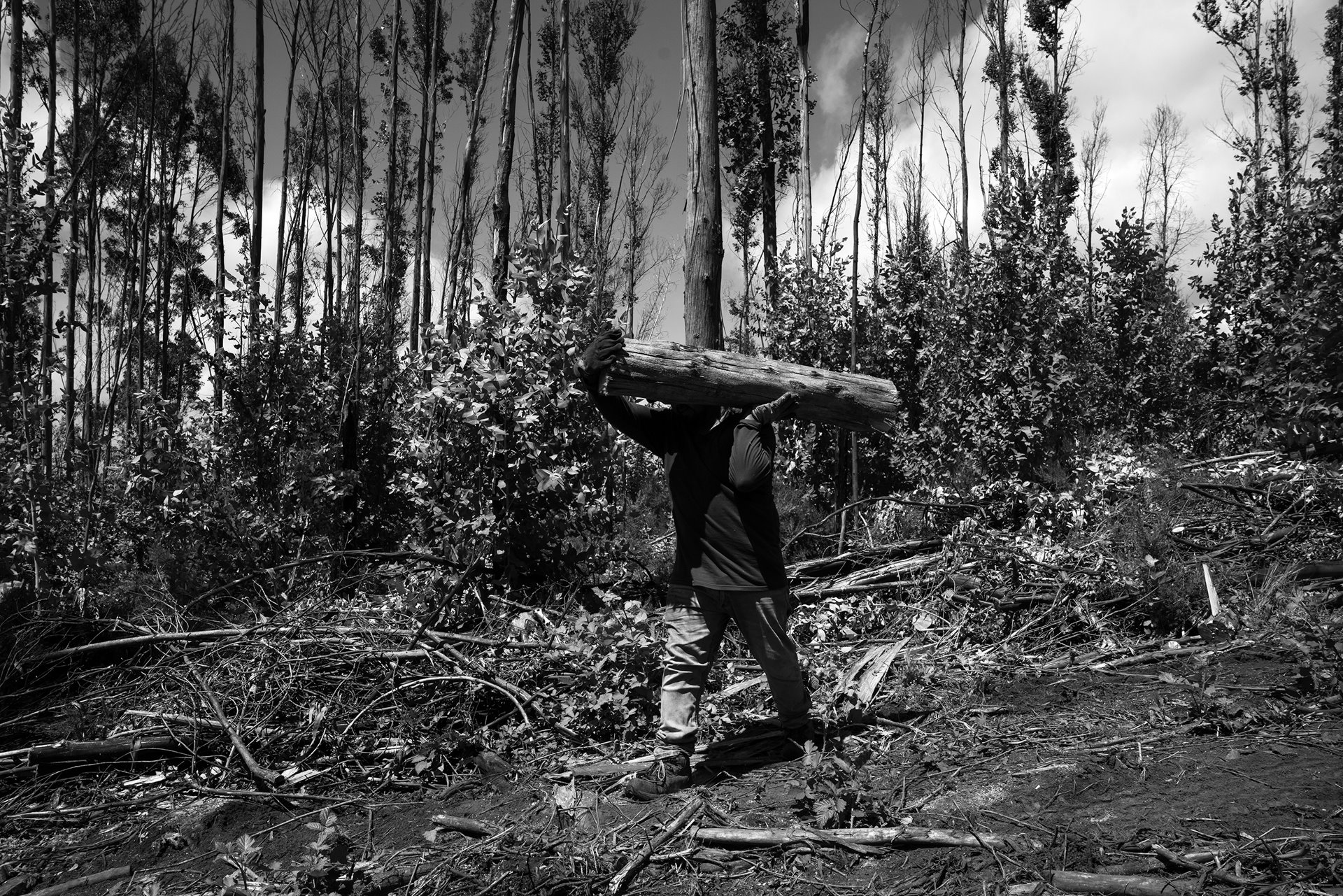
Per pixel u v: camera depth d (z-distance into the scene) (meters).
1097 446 8.80
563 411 6.43
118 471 8.86
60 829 3.96
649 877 3.01
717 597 3.81
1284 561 6.14
